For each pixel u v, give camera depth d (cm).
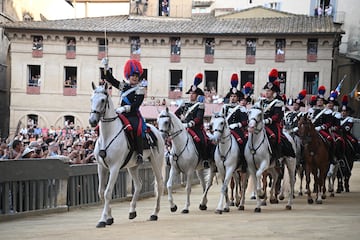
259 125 1111
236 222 958
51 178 1149
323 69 3725
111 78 980
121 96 988
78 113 3928
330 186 1583
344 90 4103
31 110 3934
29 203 1090
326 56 3716
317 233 827
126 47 3897
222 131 1099
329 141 1426
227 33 3772
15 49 3922
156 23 4094
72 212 1185
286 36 3741
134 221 993
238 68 3834
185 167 1120
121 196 1519
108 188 911
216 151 1143
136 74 989
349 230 859
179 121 1116
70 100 3931
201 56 3866
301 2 4669
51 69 3934
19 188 1056
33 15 4647
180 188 2041
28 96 3934
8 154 1296
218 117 1105
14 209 1040
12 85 3934
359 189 1902
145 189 1666
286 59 3784
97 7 5381
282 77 3806
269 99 1195
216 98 3550
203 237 787
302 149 1405
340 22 4278
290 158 1234
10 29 3875
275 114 1173
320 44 3716
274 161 1176
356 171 2689
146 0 4244
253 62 3819
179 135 1104
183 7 4238
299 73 3766
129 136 938
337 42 3869
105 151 901
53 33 3884
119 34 3856
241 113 1180
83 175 1302
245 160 1158
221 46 3850
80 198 1291
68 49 3928
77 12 5400
